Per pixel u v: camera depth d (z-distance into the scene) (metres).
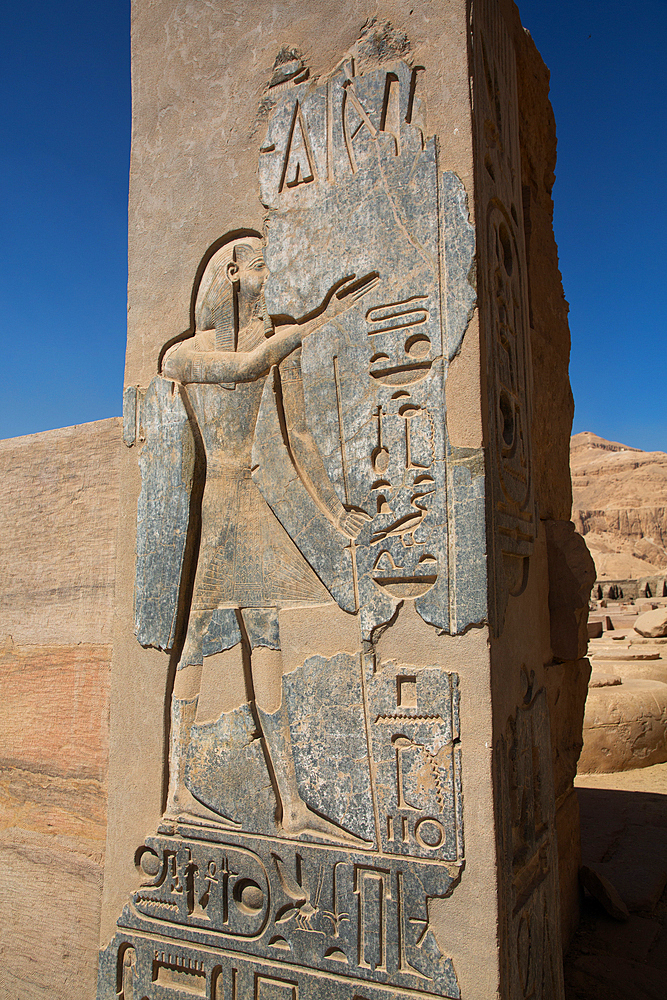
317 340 2.03
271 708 2.04
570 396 3.52
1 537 3.09
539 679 2.46
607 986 2.58
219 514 2.19
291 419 2.08
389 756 1.82
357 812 1.85
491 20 2.20
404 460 1.87
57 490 2.95
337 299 2.01
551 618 2.97
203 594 2.19
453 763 1.74
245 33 2.26
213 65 2.31
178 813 2.15
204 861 2.08
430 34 1.93
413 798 1.78
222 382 2.20
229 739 2.08
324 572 1.97
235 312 2.20
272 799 2.00
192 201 2.31
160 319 2.34
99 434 2.86
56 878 2.69
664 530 43.38
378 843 1.82
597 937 2.96
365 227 1.97
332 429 1.98
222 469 2.19
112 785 2.28
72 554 2.87
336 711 1.91
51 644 2.88
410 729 1.80
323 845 1.89
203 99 2.32
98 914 2.56
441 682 1.77
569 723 3.13
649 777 5.45
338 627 1.94
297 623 2.01
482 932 1.67
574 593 2.93
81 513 2.87
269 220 2.14
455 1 1.91
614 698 5.77
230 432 2.19
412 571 1.83
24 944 2.71
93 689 2.74
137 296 2.39
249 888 2.01
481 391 1.79
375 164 1.97
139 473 2.34
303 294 2.05
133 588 2.32
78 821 2.68
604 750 5.63
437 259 1.87
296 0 2.16
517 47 2.82
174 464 2.25
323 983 1.85
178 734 2.18
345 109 2.03
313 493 2.02
